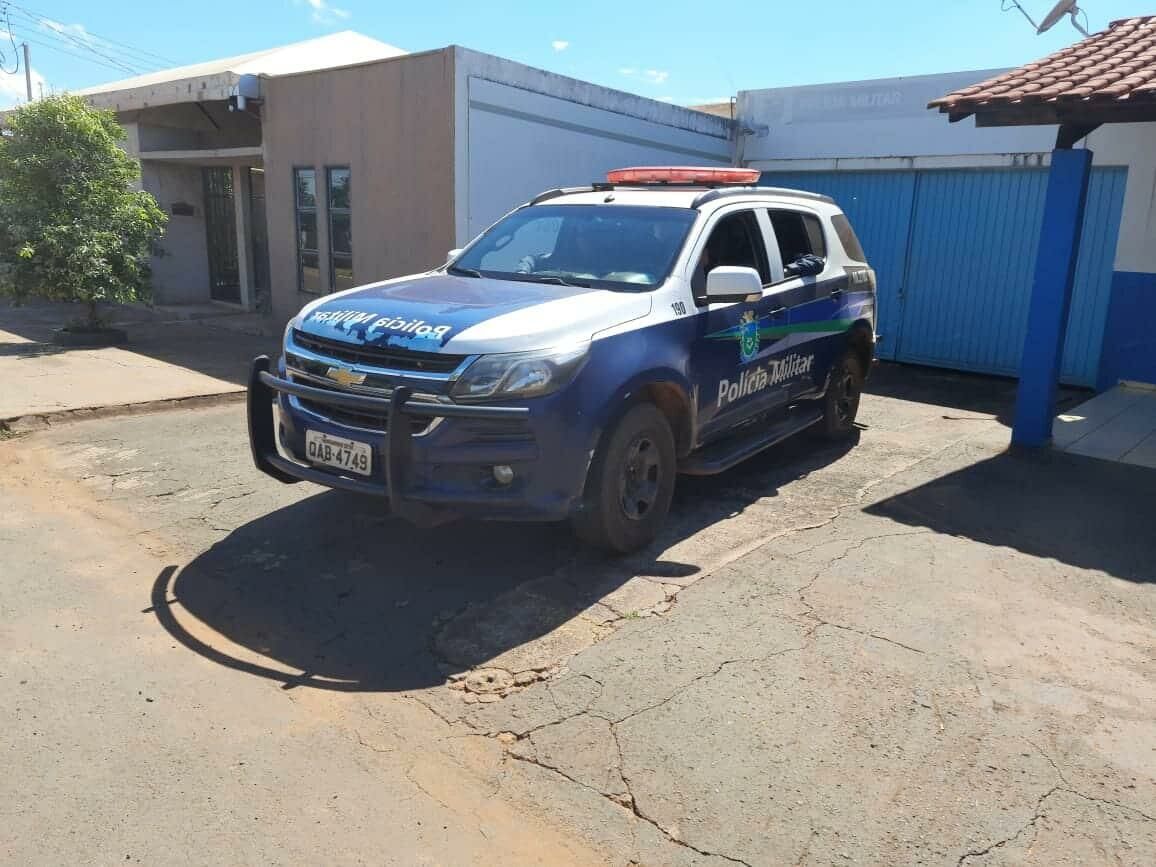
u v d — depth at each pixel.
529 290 4.83
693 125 12.11
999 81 7.05
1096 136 9.68
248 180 14.24
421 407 3.94
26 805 2.83
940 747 3.23
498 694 3.55
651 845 2.75
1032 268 10.64
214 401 8.22
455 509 4.10
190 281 15.12
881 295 11.98
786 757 3.15
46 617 4.06
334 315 4.61
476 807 2.91
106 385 8.44
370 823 2.82
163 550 4.85
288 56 12.81
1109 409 8.78
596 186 6.46
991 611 4.31
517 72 9.66
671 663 3.76
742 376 5.61
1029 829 2.82
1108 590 4.58
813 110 12.12
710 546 5.04
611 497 4.52
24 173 10.51
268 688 3.57
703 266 5.29
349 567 4.68
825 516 5.57
